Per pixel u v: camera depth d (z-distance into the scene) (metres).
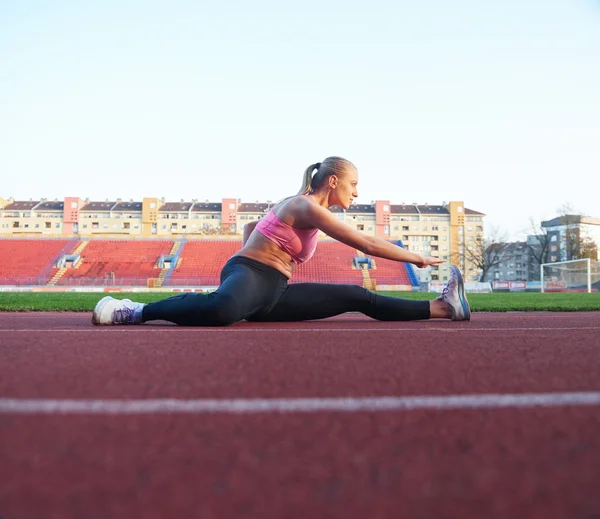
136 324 3.90
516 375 1.66
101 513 0.67
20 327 3.80
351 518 0.66
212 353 2.15
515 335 3.08
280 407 1.22
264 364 1.85
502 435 1.00
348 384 1.50
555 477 0.79
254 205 82.19
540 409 1.20
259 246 3.92
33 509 0.68
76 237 44.22
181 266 40.69
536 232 51.78
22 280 37.16
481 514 0.67
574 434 1.00
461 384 1.51
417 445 0.94
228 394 1.36
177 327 3.71
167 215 80.56
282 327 3.72
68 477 0.79
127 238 44.72
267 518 0.66
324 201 4.10
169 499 0.71
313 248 4.14
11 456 0.88
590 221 62.09
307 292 4.07
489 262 61.25
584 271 37.19
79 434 1.00
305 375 1.64
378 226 80.81
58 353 2.12
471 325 4.08
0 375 1.62
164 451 0.91
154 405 1.23
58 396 1.33
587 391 1.41
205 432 1.02
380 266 40.03
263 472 0.81
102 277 38.41
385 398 1.31
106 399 1.30
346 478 0.79
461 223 84.44
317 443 0.95
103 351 2.20
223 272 4.01
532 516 0.66
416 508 0.69
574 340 2.77
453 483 0.77
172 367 1.78
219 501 0.71
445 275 83.94
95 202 83.56
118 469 0.82
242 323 4.19
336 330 3.42
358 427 1.05
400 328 3.65
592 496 0.72
